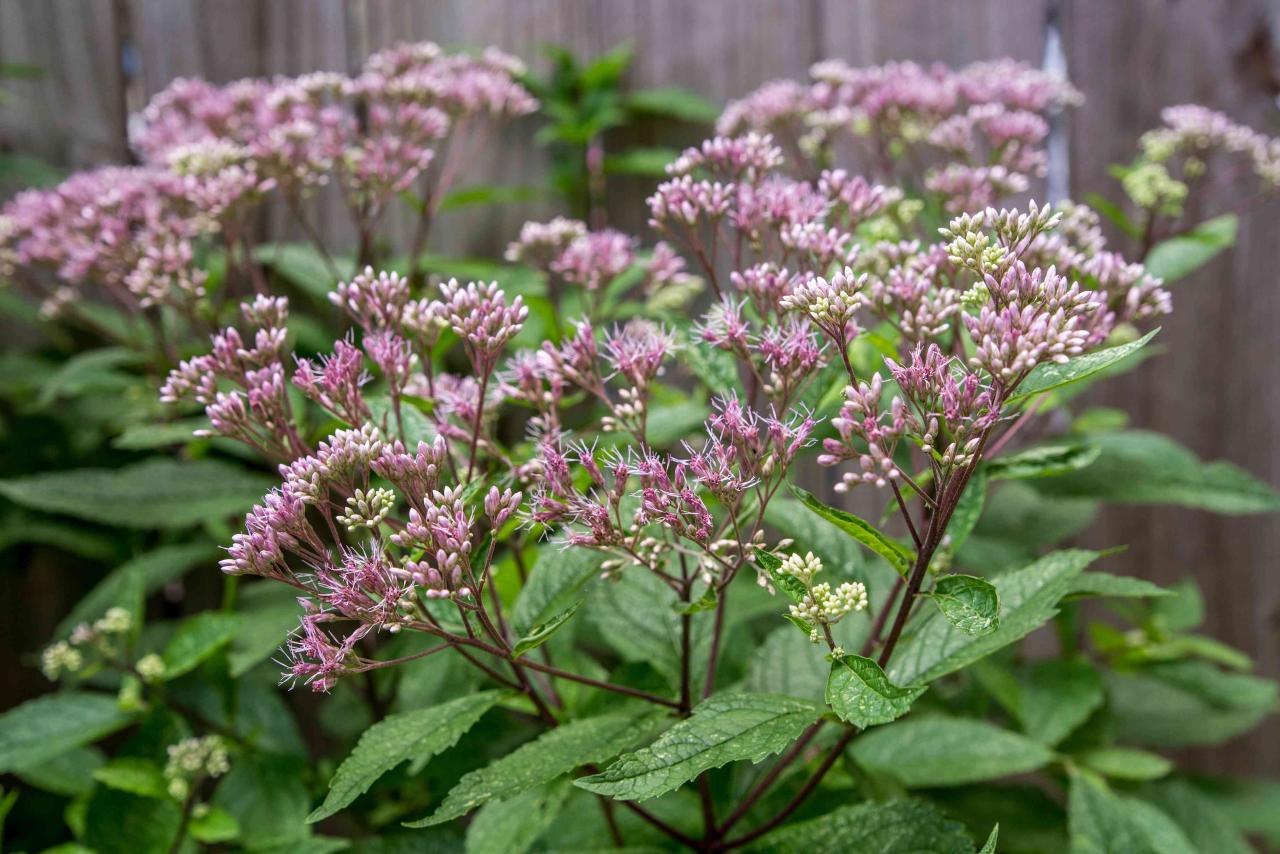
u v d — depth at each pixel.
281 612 0.85
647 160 1.06
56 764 0.82
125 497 0.80
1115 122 1.06
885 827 0.63
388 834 0.83
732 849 0.66
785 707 0.58
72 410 1.06
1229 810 0.88
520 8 1.11
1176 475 0.81
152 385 0.94
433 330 0.64
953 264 0.62
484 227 1.12
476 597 0.59
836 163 1.03
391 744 0.60
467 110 0.90
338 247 1.11
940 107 0.85
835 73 0.90
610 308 0.86
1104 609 1.08
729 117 0.91
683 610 0.60
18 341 1.11
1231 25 1.05
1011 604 0.62
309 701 1.09
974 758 0.73
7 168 1.03
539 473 0.62
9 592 1.10
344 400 0.63
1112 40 1.06
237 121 0.89
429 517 0.59
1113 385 1.07
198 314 0.79
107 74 1.11
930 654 0.62
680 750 0.56
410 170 0.84
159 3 1.11
